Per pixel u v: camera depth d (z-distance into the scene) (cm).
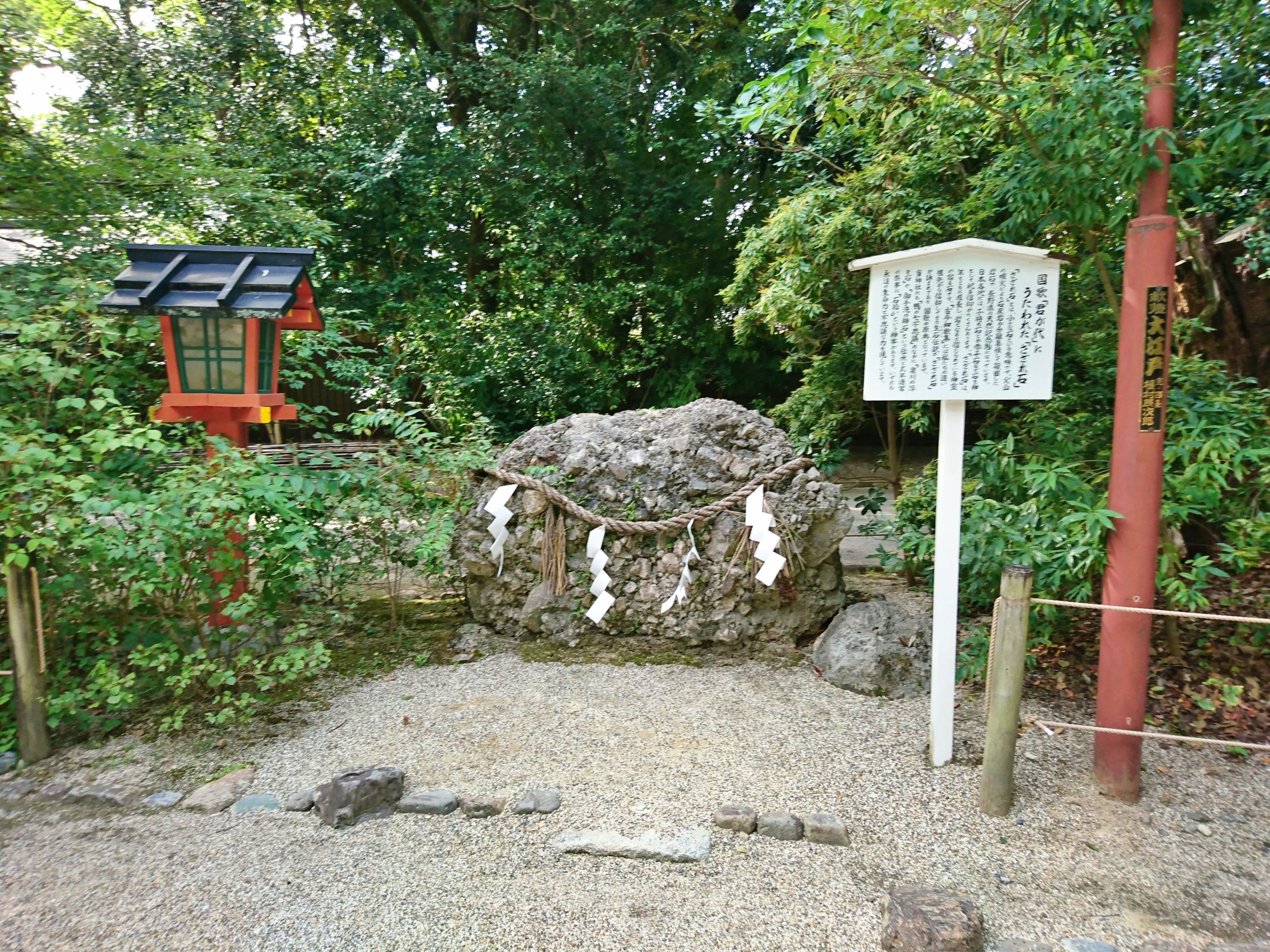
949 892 228
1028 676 382
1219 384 379
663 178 991
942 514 297
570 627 417
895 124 461
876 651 374
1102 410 434
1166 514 330
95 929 221
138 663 317
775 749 315
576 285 923
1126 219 306
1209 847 260
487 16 1028
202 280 346
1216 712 340
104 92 784
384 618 464
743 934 220
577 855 253
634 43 1012
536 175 938
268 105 894
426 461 422
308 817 273
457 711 346
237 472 325
